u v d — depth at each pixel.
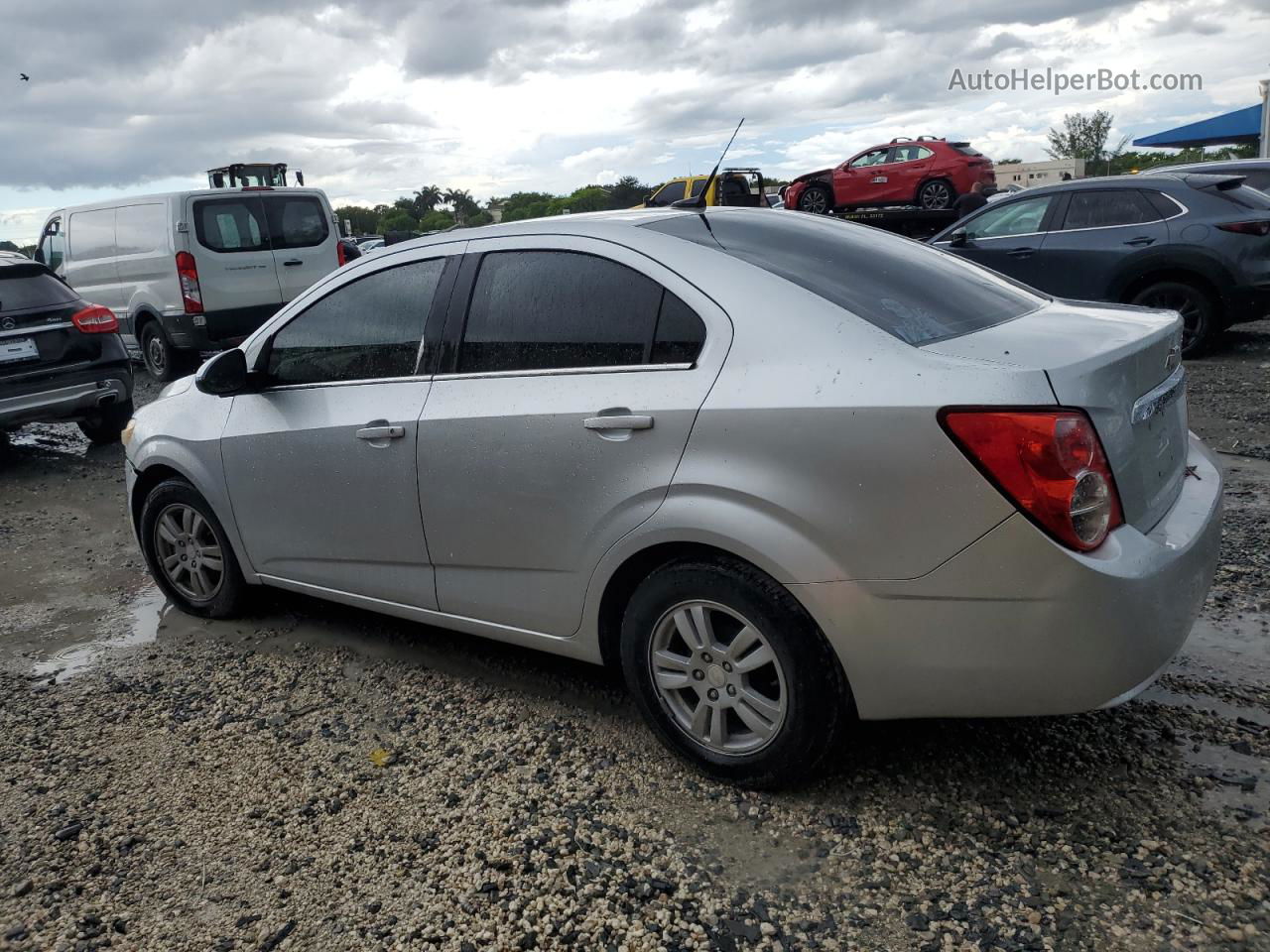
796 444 2.53
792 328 2.65
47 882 2.64
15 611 4.75
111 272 11.70
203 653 4.11
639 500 2.81
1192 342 9.14
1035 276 9.70
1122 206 9.26
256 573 4.16
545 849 2.65
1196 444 3.26
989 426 2.30
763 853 2.58
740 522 2.61
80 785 3.11
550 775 3.00
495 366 3.22
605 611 3.04
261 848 2.74
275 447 3.83
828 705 2.64
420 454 3.34
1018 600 2.34
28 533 6.06
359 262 3.73
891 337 2.56
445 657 3.91
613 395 2.88
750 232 3.17
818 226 3.38
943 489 2.36
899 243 3.45
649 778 2.95
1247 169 11.14
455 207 73.44
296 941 2.37
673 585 2.79
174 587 4.53
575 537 2.99
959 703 2.49
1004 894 2.36
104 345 8.02
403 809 2.88
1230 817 2.58
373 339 3.60
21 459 8.27
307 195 11.77
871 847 2.57
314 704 3.58
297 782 3.06
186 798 3.01
